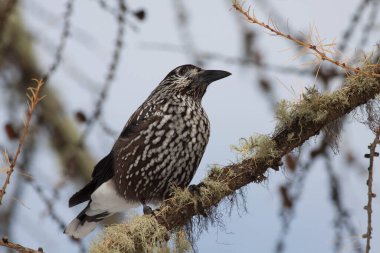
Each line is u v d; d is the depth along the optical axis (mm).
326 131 8734
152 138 11211
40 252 7223
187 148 11328
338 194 8391
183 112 11398
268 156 8547
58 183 9141
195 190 8875
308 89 8648
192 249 8922
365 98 8562
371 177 6988
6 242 7180
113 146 11516
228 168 8805
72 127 10680
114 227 8742
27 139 9375
